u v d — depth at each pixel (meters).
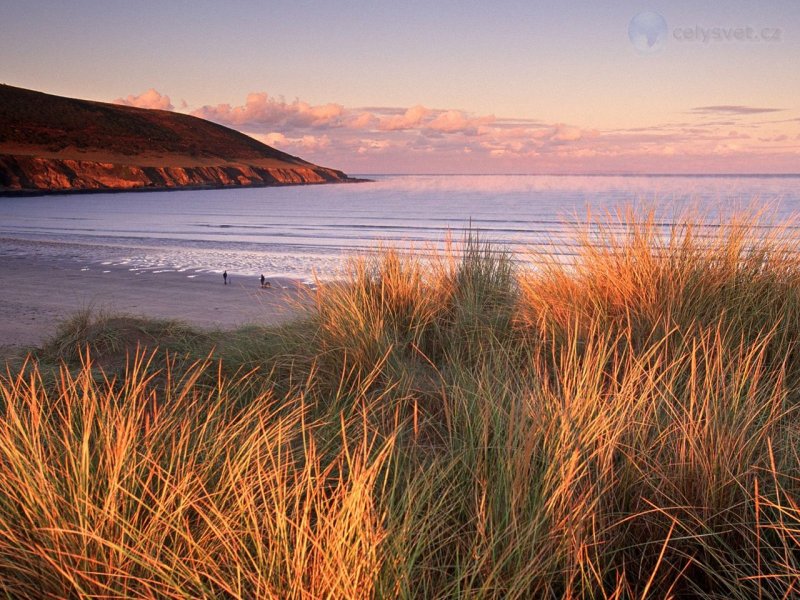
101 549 1.63
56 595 1.54
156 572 1.50
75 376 4.21
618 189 174.00
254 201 143.88
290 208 115.12
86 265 31.02
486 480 1.91
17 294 20.95
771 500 1.88
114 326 5.70
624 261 4.05
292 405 3.14
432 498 1.99
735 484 1.88
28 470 1.92
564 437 2.03
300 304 5.32
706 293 3.72
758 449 2.16
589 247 4.36
